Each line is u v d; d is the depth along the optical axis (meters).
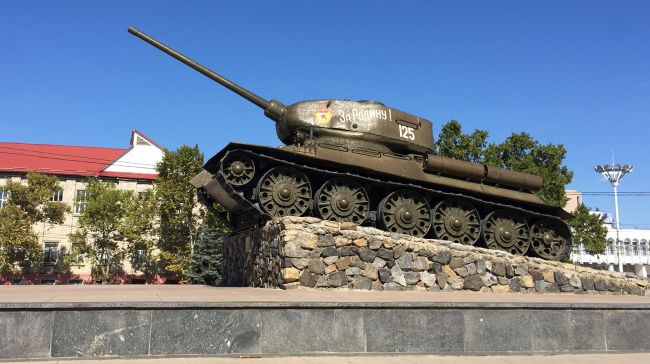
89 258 49.00
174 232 46.28
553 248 19.48
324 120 17.11
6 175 50.50
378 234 15.24
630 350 9.76
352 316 8.48
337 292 13.36
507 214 18.83
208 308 7.91
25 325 7.28
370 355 8.45
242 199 15.59
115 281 49.12
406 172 17.05
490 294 15.04
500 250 16.92
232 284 19.94
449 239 17.72
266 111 18.59
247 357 7.95
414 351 8.66
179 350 7.74
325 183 16.19
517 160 36.97
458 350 8.86
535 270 16.73
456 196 17.75
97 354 7.46
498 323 9.13
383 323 8.60
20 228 44.09
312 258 14.33
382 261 15.09
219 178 15.61
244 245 18.59
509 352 9.09
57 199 50.66
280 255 14.44
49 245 49.75
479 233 18.17
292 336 8.20
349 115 17.28
